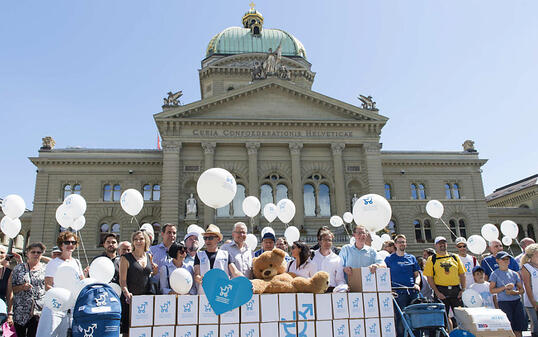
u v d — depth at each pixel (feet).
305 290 29.09
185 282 29.53
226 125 136.36
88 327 25.49
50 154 147.13
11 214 47.62
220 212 132.67
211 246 33.27
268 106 140.67
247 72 181.37
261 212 134.10
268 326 27.76
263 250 36.32
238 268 34.06
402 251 39.86
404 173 162.61
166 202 128.06
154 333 26.58
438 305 31.32
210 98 136.26
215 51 189.67
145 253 34.09
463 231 161.58
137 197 51.37
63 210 44.83
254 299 27.96
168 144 132.87
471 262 47.60
